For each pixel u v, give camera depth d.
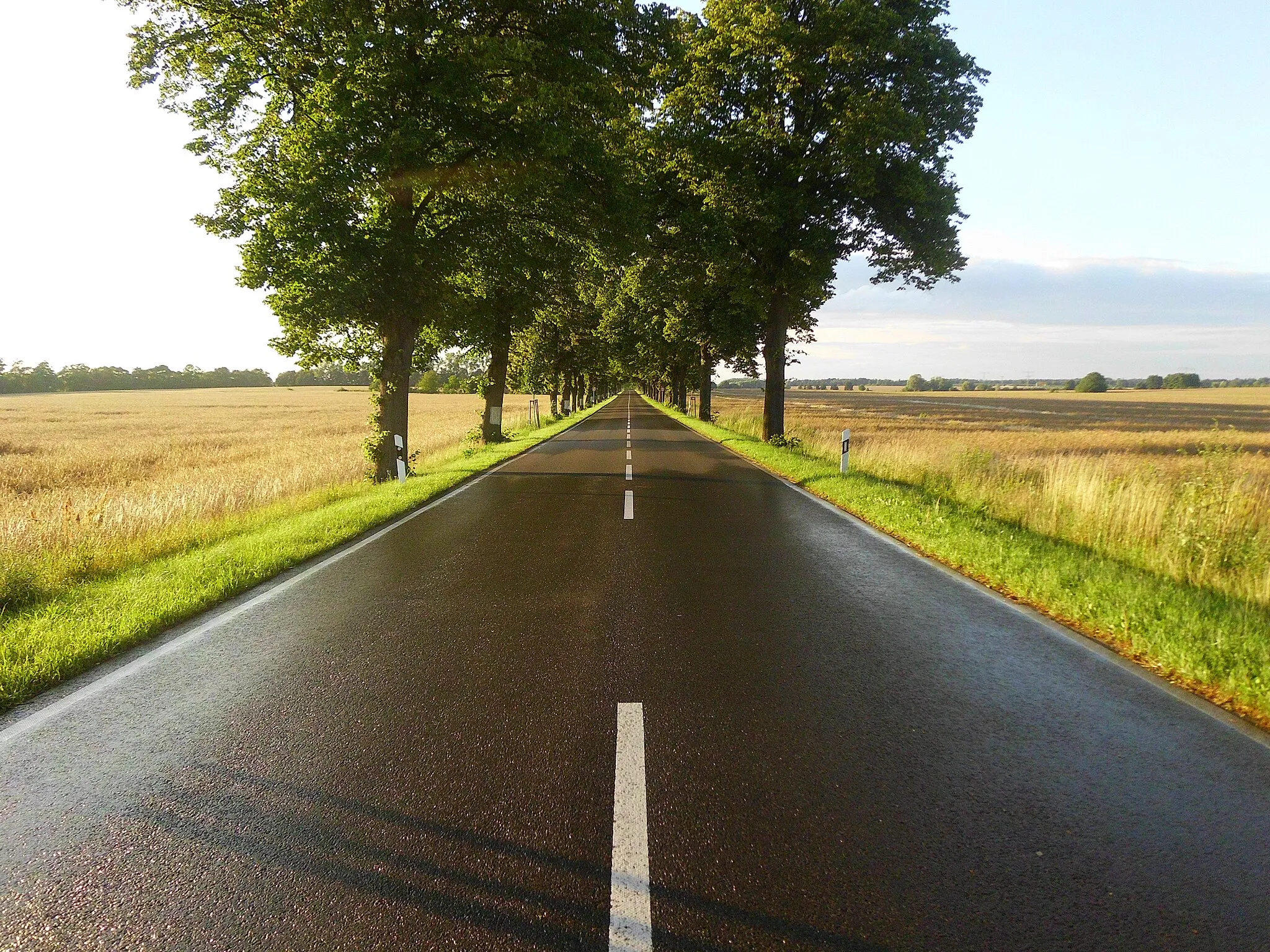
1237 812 2.94
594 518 10.26
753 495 12.68
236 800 3.01
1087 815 2.91
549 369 40.34
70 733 3.66
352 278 12.02
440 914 2.33
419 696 4.11
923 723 3.76
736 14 17.84
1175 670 4.54
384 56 11.34
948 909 2.35
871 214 18.84
